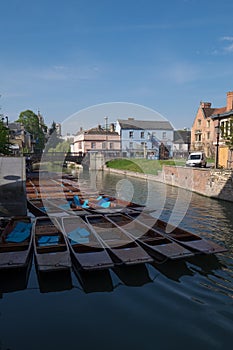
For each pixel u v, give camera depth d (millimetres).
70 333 4395
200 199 15500
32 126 71062
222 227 9836
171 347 4086
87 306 5078
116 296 5367
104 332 4406
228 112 21906
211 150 33250
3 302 5199
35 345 4141
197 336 4301
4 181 10086
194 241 6988
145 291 5531
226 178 14648
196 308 4996
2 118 26516
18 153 35656
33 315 4840
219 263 6695
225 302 5164
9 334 4375
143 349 4055
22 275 5988
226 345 4113
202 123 38844
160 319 4703
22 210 10117
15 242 6965
